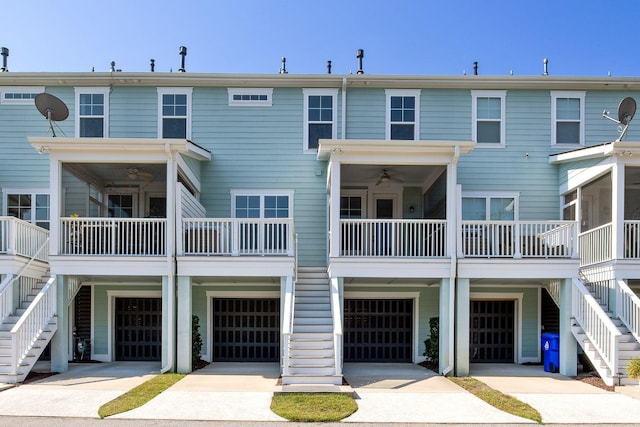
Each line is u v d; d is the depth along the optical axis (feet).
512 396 34.96
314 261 53.26
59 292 43.60
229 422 28.68
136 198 55.01
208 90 54.65
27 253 45.55
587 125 54.49
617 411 31.48
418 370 46.29
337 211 44.06
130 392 34.88
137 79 53.57
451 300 43.34
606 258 45.37
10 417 29.19
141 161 44.11
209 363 49.83
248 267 43.50
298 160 54.13
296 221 53.62
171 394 34.73
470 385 38.42
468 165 54.03
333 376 36.91
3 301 42.14
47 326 42.34
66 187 53.11
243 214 53.78
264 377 41.22
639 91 54.75
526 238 44.45
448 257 43.73
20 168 53.78
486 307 53.88
